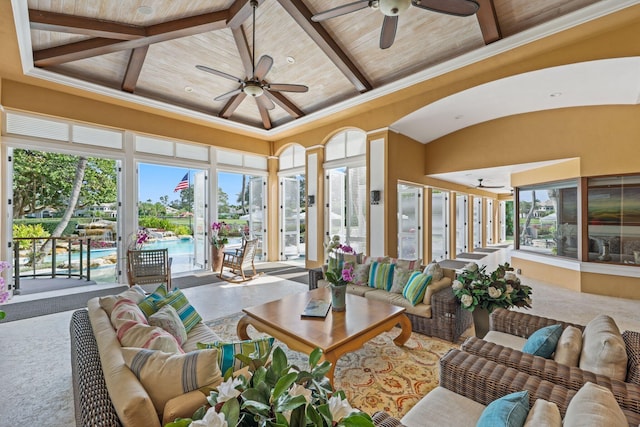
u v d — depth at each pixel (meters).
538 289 5.06
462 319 3.12
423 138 6.45
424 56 4.39
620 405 1.18
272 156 8.07
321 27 4.02
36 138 4.61
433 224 8.18
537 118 5.23
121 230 5.48
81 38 3.87
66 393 2.15
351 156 6.32
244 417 0.76
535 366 1.48
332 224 6.82
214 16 3.73
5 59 3.80
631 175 4.57
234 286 5.31
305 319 2.54
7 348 2.86
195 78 5.28
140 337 1.45
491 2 3.27
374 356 2.70
